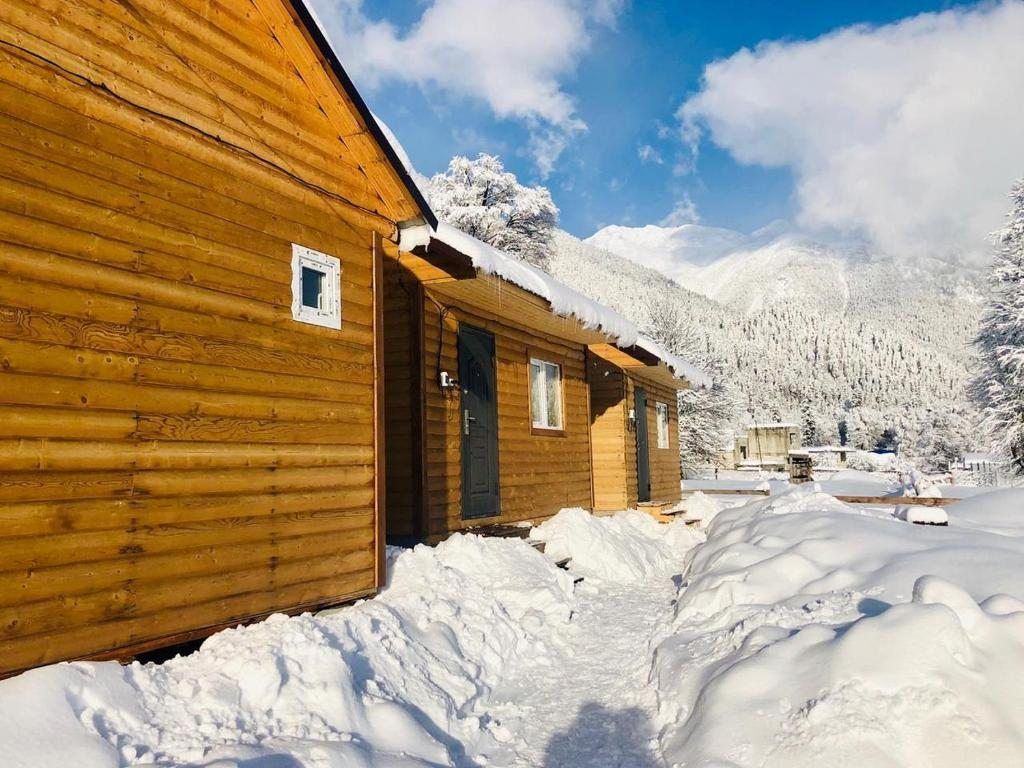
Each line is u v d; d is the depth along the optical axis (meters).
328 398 4.98
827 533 5.73
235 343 4.25
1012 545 4.96
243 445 4.24
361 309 5.44
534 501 10.01
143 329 3.68
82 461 3.32
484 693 4.61
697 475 39.47
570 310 9.11
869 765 2.71
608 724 4.10
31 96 3.26
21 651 3.00
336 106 5.10
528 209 31.92
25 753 2.42
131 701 2.95
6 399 3.04
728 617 4.80
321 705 3.37
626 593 7.87
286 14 4.59
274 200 4.67
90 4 3.57
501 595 6.23
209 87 4.24
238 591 4.11
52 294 3.25
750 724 3.16
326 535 4.84
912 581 4.32
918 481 15.85
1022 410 27.19
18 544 3.03
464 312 8.46
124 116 3.70
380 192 5.70
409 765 3.20
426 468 7.39
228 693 3.21
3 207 3.09
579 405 11.99
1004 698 2.92
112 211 3.58
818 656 3.34
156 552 3.64
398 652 4.29
